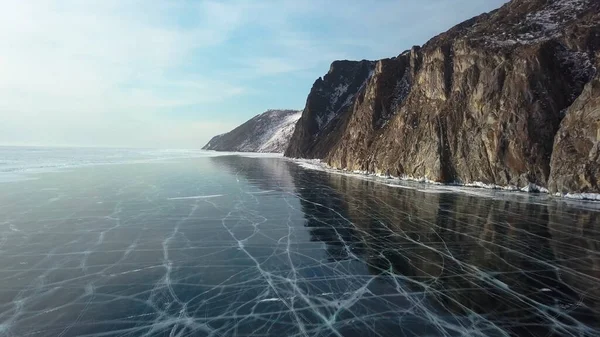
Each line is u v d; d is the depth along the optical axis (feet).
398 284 30.55
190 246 41.37
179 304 26.78
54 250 39.45
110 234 46.14
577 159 73.92
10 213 58.03
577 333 22.58
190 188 90.33
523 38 105.40
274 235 46.26
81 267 34.37
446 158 105.29
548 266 34.50
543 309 25.86
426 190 88.94
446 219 54.95
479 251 39.34
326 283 30.89
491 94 97.91
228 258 37.29
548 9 118.01
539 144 85.76
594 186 70.64
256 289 29.58
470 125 102.06
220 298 27.86
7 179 101.55
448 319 24.52
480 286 29.99
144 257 37.45
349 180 114.42
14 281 30.89
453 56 119.65
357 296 28.25
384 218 56.13
